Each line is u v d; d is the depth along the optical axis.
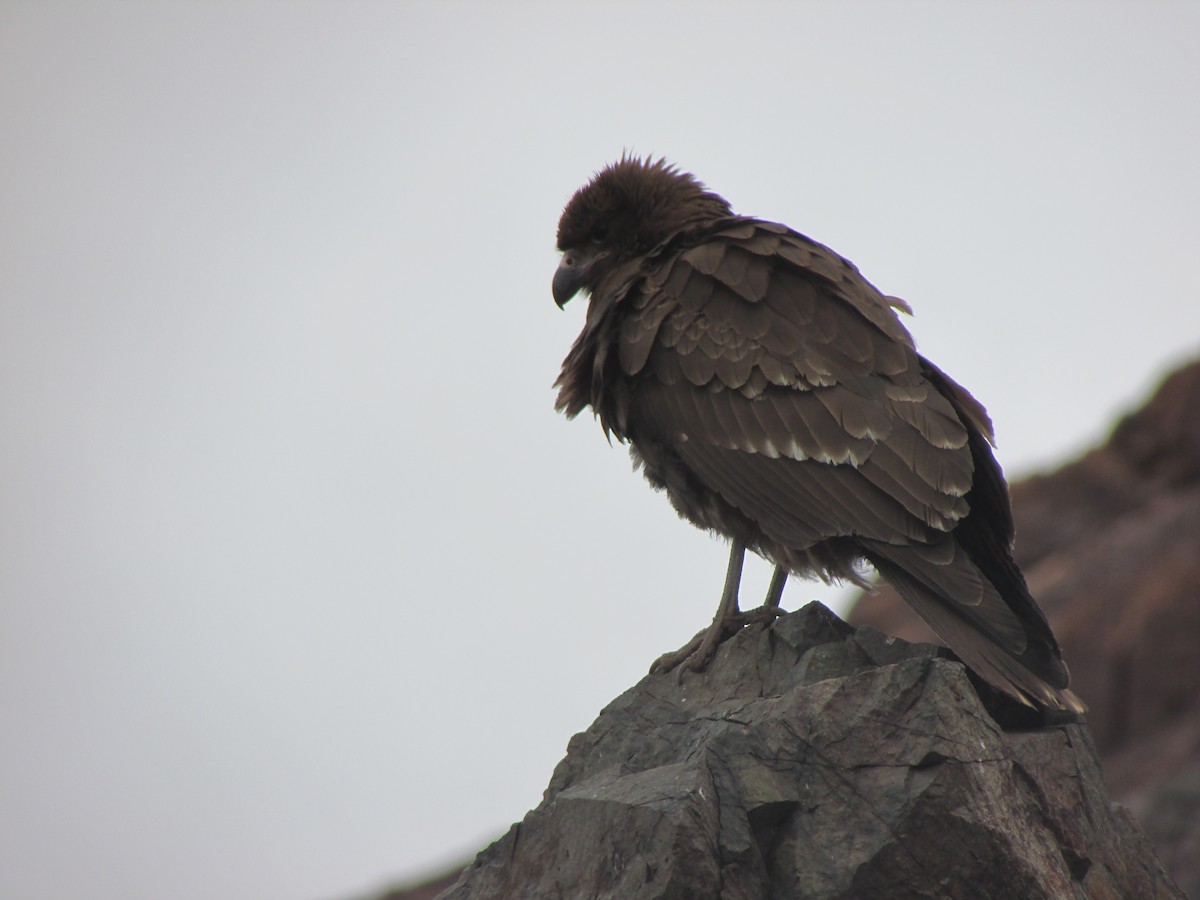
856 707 9.95
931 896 9.45
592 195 14.43
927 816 9.47
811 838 9.61
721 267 12.38
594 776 11.21
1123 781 24.08
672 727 10.95
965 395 11.89
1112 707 26.31
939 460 11.09
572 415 13.84
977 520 11.68
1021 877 9.48
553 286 14.61
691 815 9.36
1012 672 10.38
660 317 12.42
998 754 9.91
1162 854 19.14
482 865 10.53
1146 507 31.72
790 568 12.41
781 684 11.13
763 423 11.81
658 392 12.43
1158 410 33.38
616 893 9.30
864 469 11.31
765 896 9.42
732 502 12.02
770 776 9.78
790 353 11.77
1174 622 26.16
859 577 12.18
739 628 12.23
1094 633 27.31
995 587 11.59
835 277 12.09
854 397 11.48
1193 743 23.89
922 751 9.66
